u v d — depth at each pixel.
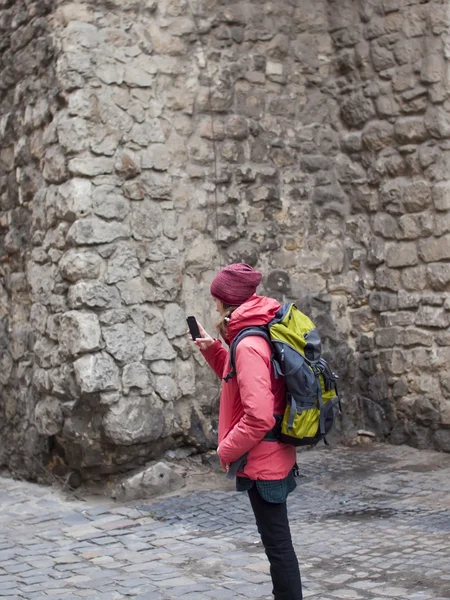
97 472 6.37
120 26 6.60
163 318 6.55
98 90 6.44
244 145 7.19
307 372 3.38
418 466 6.48
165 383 6.48
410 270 7.13
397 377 7.17
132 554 4.88
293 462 3.51
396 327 7.20
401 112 7.18
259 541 4.93
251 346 3.37
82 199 6.29
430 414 6.91
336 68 7.63
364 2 7.39
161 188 6.66
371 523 5.11
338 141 7.65
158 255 6.59
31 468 6.91
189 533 5.24
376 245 7.37
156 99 6.74
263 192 7.25
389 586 4.01
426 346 6.98
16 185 7.10
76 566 4.71
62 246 6.40
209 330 6.88
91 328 6.19
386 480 6.14
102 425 6.19
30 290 6.89
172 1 6.89
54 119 6.49
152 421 6.36
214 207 6.99
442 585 3.96
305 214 7.45
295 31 7.55
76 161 6.32
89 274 6.25
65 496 6.43
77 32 6.39
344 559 4.46
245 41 7.27
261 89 7.34
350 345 7.50
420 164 7.05
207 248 6.92
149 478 6.21
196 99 6.96
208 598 4.03
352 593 3.96
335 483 6.17
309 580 4.18
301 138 7.50
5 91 7.34
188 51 6.95
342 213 7.60
